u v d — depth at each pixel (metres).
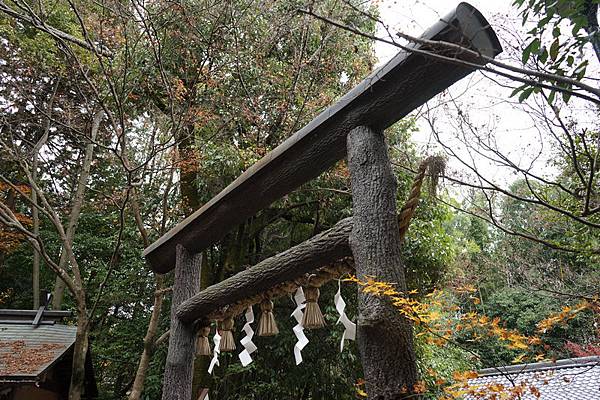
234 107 4.72
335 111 1.75
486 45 1.28
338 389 5.15
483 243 6.87
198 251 2.94
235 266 5.39
